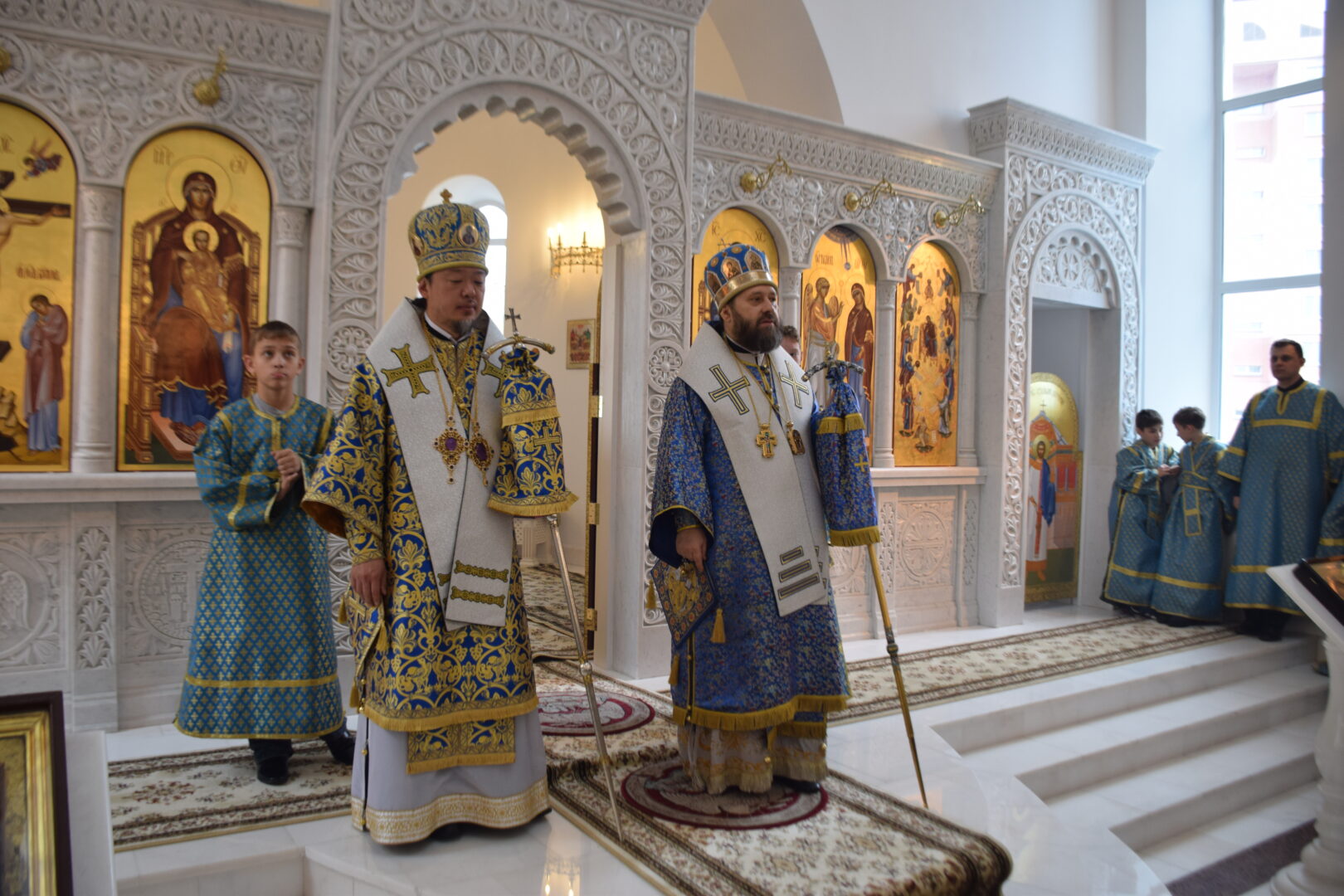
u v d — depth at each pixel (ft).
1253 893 12.19
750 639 9.36
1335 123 20.31
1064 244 22.25
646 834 8.79
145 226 12.09
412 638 8.21
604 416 16.07
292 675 9.95
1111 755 14.57
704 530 9.46
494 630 8.67
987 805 10.93
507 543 8.83
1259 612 20.61
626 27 14.92
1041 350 25.07
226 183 12.52
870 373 19.48
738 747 9.62
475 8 13.53
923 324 20.35
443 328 8.83
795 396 10.19
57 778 4.26
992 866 8.52
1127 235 23.35
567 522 28.94
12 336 11.49
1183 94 24.90
